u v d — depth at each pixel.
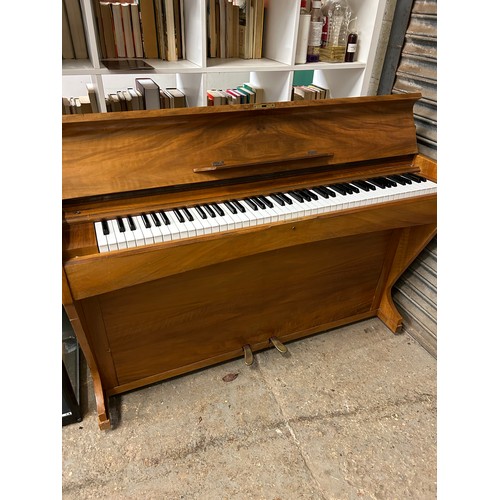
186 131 1.22
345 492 1.28
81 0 1.29
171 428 1.45
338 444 1.42
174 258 1.13
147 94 1.58
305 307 1.76
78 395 1.54
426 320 1.88
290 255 1.55
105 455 1.35
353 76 1.89
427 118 1.66
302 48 1.68
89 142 1.12
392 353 1.84
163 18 1.52
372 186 1.46
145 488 1.26
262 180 1.39
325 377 1.69
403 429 1.49
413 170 1.62
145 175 1.18
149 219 1.18
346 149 1.47
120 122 1.13
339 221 1.33
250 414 1.51
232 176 1.30
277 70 1.62
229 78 3.19
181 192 1.27
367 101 1.46
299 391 1.62
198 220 1.19
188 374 1.68
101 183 1.14
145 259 1.09
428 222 1.51
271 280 1.58
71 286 1.04
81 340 1.21
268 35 1.78
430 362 1.79
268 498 1.25
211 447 1.39
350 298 1.88
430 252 1.80
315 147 1.41
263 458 1.36
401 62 1.73
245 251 1.23
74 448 1.37
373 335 1.94
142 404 1.54
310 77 2.98
